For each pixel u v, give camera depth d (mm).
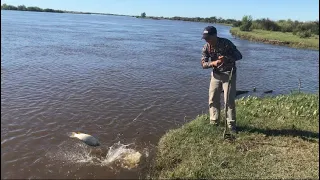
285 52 33938
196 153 6867
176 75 16734
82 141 7500
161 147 7418
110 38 38344
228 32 69688
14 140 7695
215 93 7996
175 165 6625
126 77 15328
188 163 6516
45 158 6965
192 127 8211
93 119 9320
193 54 26984
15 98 10828
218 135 7711
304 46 40531
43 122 8883
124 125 8977
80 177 6344
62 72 15469
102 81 14070
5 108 9773
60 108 10086
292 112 9516
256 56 28906
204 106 11289
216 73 7797
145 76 15914
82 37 37188
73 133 7531
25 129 8359
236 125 8305
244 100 11086
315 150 7156
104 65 18328
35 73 14883
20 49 22797
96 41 33250
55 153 7195
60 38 33812
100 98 11438
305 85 17250
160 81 14992
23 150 7254
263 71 20719
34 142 7664
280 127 8414
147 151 7406
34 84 12812
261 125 8477
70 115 9531
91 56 21750
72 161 6898
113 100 11297
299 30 57062
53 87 12516
